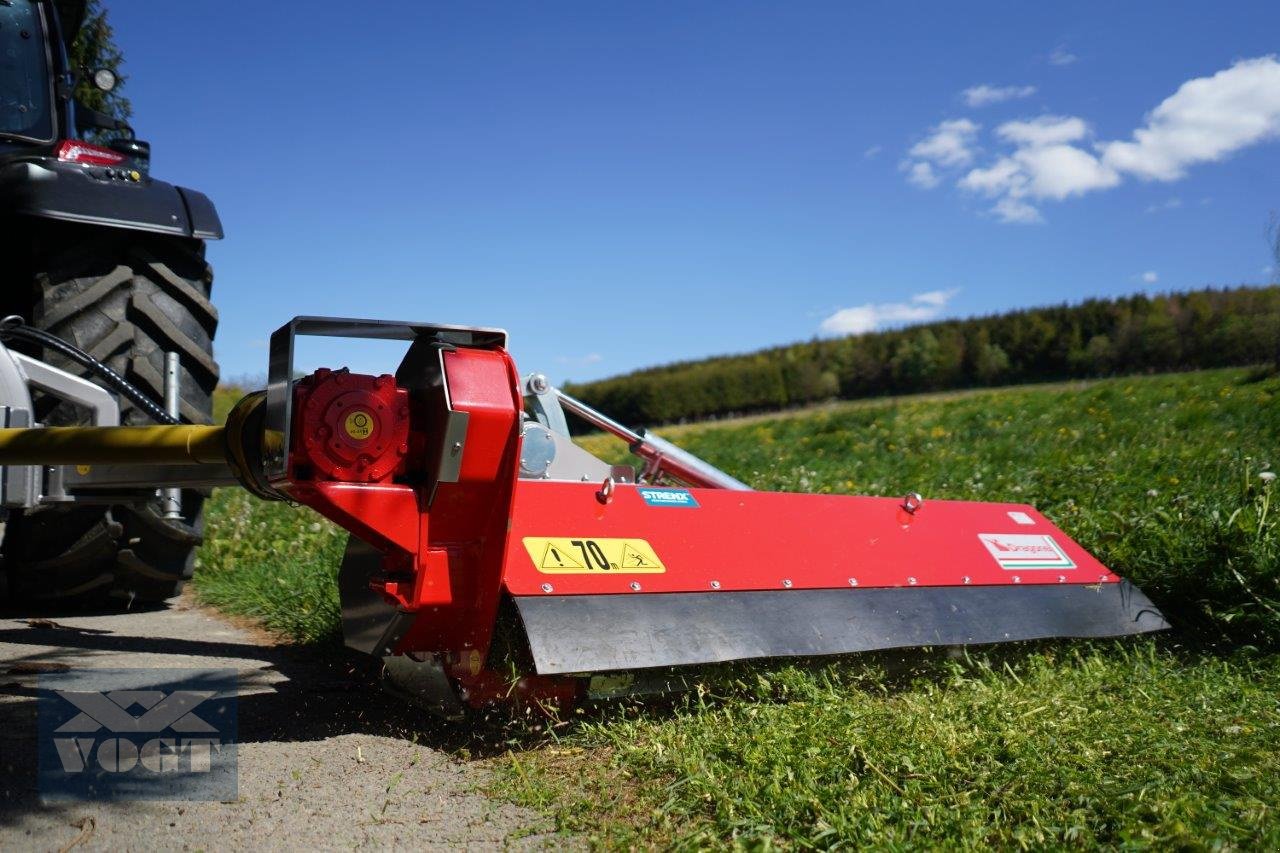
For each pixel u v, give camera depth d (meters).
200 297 3.53
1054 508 4.36
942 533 2.92
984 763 2.04
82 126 4.08
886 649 2.58
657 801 1.89
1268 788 1.94
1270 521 3.51
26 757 2.05
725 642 2.27
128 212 3.29
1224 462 5.08
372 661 3.11
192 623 3.84
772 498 2.69
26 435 2.39
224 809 1.84
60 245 3.32
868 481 6.13
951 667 2.69
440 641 2.21
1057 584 3.00
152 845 1.67
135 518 3.63
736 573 2.44
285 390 1.92
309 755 2.16
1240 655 3.11
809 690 2.41
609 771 2.05
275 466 1.97
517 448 2.08
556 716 2.23
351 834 1.75
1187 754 2.12
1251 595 3.30
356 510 2.01
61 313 3.25
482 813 1.87
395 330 2.04
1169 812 1.78
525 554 2.18
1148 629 3.02
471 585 2.15
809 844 1.69
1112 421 8.94
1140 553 3.66
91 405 2.79
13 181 3.13
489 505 2.12
